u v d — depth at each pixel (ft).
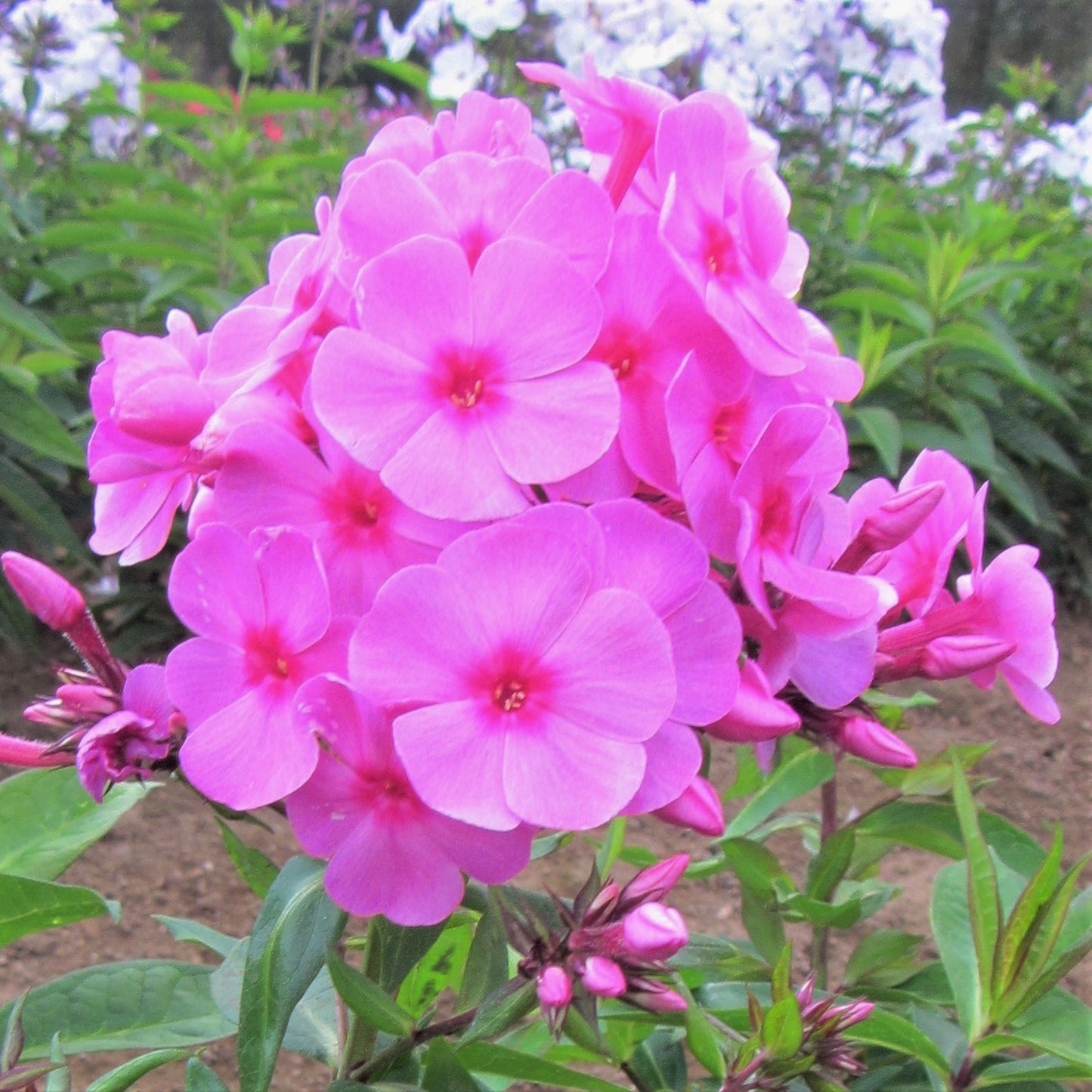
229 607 0.65
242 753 0.64
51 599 0.73
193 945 1.66
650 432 0.66
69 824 0.95
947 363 2.61
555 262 0.64
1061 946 0.93
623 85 0.73
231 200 2.59
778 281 0.79
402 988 1.00
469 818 0.60
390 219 0.66
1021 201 3.86
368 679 0.61
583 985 0.68
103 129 3.28
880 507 0.73
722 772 2.18
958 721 2.40
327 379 0.63
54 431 2.01
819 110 3.07
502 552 0.61
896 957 1.09
